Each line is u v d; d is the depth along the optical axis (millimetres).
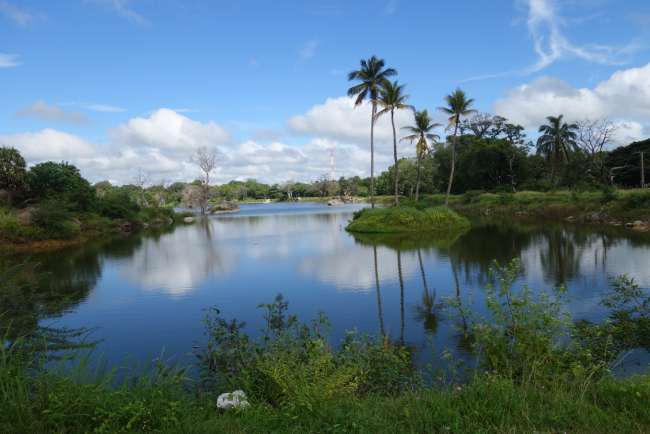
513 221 40156
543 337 4801
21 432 3258
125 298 13742
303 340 5523
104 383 3965
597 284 13094
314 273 17219
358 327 9867
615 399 3854
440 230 33750
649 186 48250
